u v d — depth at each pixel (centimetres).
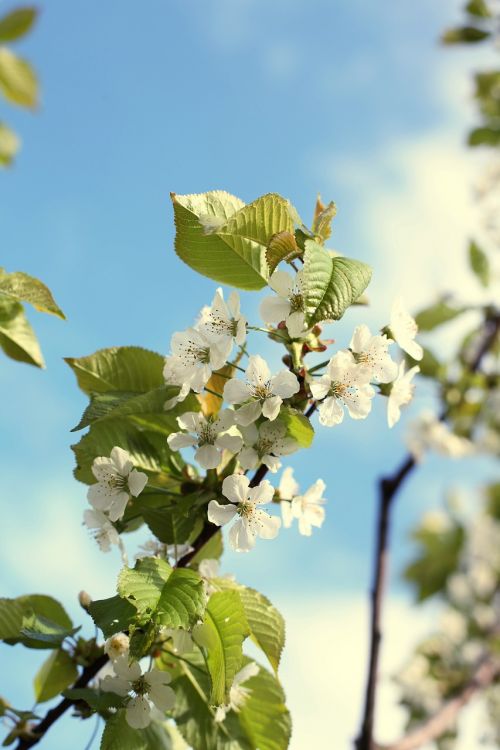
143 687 75
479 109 147
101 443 78
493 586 175
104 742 75
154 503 78
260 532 75
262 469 76
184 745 80
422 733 109
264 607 77
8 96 84
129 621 72
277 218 76
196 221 77
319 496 78
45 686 79
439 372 129
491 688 157
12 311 82
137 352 81
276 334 76
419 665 161
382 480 109
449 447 128
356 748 101
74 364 80
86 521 77
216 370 77
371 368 75
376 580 105
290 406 76
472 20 141
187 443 76
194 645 76
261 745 78
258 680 78
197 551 77
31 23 83
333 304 72
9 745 77
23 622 78
